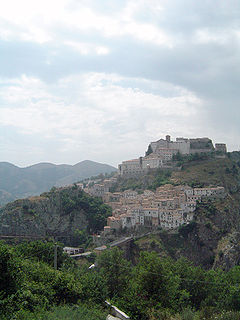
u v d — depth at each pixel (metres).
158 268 59.72
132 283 62.12
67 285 46.16
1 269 39.88
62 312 37.53
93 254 133.50
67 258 77.38
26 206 176.75
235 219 173.12
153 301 54.12
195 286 68.50
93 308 43.22
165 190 197.88
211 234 160.75
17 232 163.62
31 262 55.34
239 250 152.62
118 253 73.38
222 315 49.84
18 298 37.78
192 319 49.84
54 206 188.88
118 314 45.69
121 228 175.38
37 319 34.09
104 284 53.62
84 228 190.62
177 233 163.88
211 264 150.62
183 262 76.62
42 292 42.75
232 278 72.31
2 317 33.62
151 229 172.38
